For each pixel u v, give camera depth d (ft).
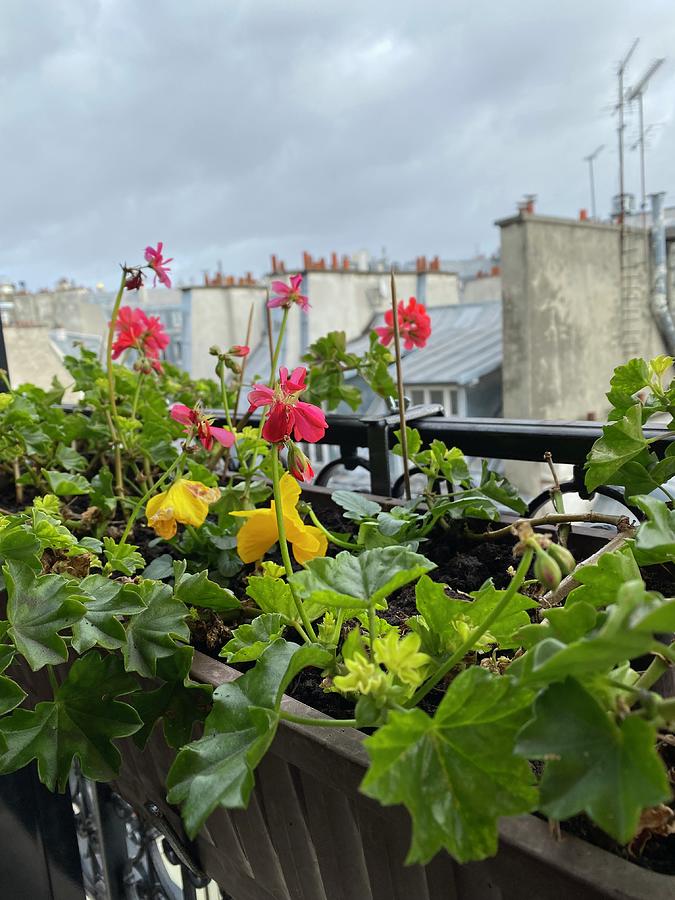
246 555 2.32
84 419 4.79
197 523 2.66
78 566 2.94
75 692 2.28
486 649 1.99
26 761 2.17
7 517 2.99
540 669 1.22
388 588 1.70
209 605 2.59
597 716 1.28
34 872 3.41
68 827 3.56
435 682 1.75
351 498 3.28
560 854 1.39
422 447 3.96
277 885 2.39
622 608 1.18
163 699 2.31
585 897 1.34
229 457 4.48
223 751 1.77
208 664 2.36
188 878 3.26
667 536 1.65
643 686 1.50
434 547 3.50
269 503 4.00
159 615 2.40
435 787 1.38
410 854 1.29
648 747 1.17
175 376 6.23
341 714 2.19
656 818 1.47
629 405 2.76
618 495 3.20
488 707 1.40
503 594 1.78
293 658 1.77
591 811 1.18
